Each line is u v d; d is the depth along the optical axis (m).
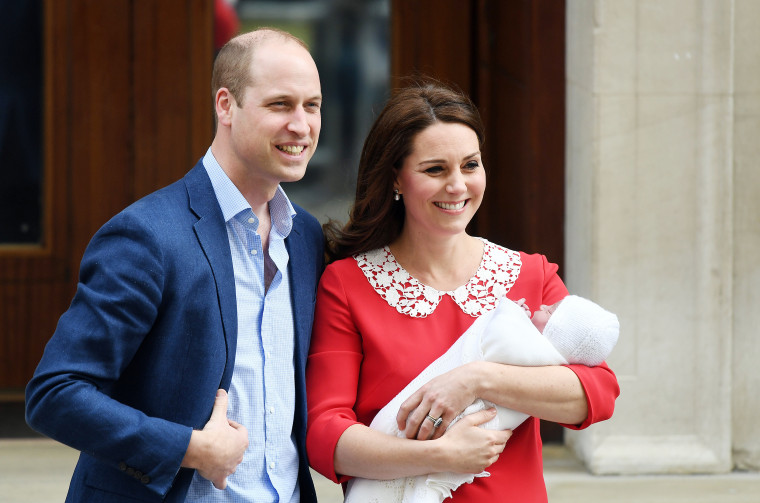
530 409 8.18
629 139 14.73
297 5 17.34
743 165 15.03
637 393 15.09
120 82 16.97
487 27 17.20
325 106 17.58
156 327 7.49
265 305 8.06
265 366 8.00
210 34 17.09
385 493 8.20
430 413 8.05
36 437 16.45
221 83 7.95
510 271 9.16
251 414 7.90
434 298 8.90
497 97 17.17
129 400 7.55
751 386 15.33
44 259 17.14
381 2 17.45
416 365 8.62
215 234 7.83
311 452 8.35
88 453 7.14
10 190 17.03
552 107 16.05
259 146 7.71
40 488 14.23
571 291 15.77
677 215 14.88
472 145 8.66
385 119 8.84
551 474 15.13
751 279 15.20
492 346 8.32
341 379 8.61
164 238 7.47
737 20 14.78
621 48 14.62
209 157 8.15
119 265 7.30
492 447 7.99
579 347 8.45
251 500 7.85
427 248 9.02
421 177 8.63
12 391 17.25
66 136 16.95
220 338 7.65
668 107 14.73
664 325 15.03
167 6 16.95
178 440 7.14
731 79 14.66
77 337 7.15
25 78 16.88
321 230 9.23
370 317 8.79
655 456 15.04
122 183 17.16
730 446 15.23
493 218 17.42
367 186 9.12
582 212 15.21
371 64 17.58
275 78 7.68
